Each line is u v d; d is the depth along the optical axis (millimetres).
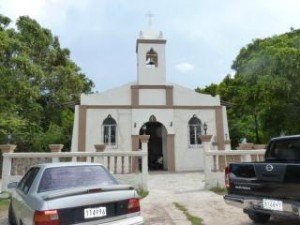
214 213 8641
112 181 6020
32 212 4816
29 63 20516
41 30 26219
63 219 4719
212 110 23312
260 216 7277
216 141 22750
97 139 21812
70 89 26703
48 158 13148
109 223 5035
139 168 14000
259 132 29281
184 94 23250
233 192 6770
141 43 23625
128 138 22125
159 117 22641
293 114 20422
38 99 24906
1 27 22734
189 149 22500
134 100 22641
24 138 22859
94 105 22250
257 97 20984
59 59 28312
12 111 21188
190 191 12719
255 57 20938
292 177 5699
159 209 9336
